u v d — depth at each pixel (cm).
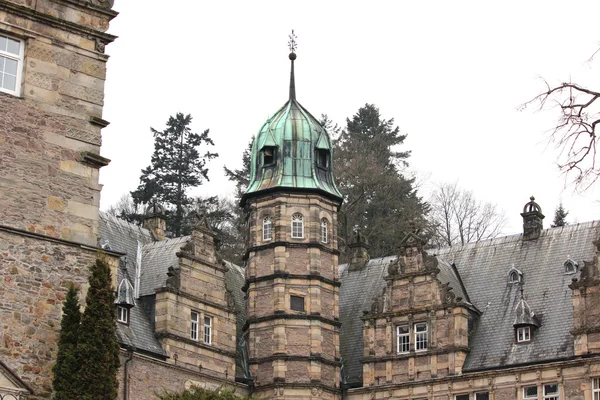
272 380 5603
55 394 3061
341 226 7788
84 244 3269
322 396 5638
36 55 3294
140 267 5550
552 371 5294
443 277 5838
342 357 5941
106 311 3155
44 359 3122
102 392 3092
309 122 6041
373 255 7775
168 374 5147
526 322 5456
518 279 5775
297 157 5934
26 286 3134
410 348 5681
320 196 5897
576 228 5872
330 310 5819
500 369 5412
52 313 3167
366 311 5841
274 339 5669
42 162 3244
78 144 3322
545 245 5888
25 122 3238
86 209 3297
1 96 3212
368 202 8044
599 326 5212
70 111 3328
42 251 3189
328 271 5862
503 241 6047
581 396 5200
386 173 8325
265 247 5822
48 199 3234
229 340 5553
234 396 3731
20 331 3094
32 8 3297
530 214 5997
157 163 8531
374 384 5716
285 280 5744
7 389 3009
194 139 8669
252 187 5931
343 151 8275
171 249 5572
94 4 3416
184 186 8538
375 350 5775
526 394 5347
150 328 5231
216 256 5603
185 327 5319
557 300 5559
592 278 5322
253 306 5781
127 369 4925
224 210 8756
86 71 3378
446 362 5562
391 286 5834
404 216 7950
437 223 8269
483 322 5681
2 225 3120
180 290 5334
